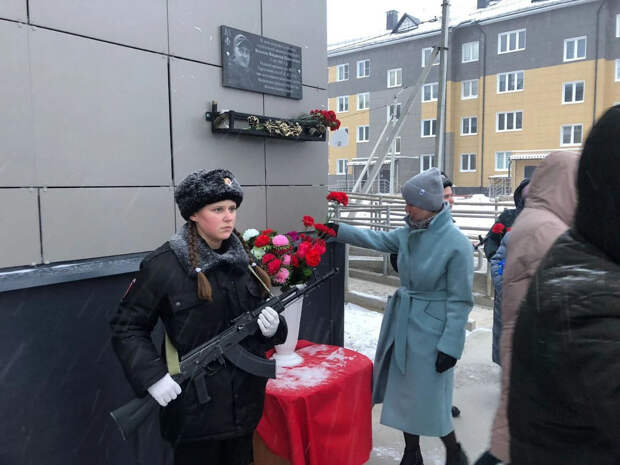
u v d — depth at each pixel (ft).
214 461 6.29
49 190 7.41
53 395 7.48
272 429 7.46
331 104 117.70
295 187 11.66
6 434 7.01
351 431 8.04
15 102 7.00
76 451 7.78
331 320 13.16
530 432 2.87
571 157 5.05
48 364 7.39
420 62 103.40
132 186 8.46
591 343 2.46
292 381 7.71
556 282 2.73
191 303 5.72
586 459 2.65
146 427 8.61
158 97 8.77
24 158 7.13
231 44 9.86
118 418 5.43
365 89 111.75
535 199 5.26
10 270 7.00
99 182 8.01
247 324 6.13
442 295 8.57
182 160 9.21
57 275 7.29
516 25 93.35
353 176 114.93
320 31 12.19
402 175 107.86
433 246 8.54
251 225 10.66
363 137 113.29
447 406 8.64
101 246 8.08
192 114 9.35
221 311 5.93
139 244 8.63
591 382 2.43
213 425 5.87
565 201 4.96
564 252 2.85
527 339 2.85
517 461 2.96
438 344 8.26
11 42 6.93
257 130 10.18
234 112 9.57
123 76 8.24
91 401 7.93
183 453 6.16
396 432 10.77
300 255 8.38
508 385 3.10
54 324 7.43
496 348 12.10
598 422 2.45
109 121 8.09
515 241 5.10
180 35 9.07
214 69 9.70
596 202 2.68
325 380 7.75
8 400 7.01
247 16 10.30
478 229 28.94
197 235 5.99
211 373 5.86
